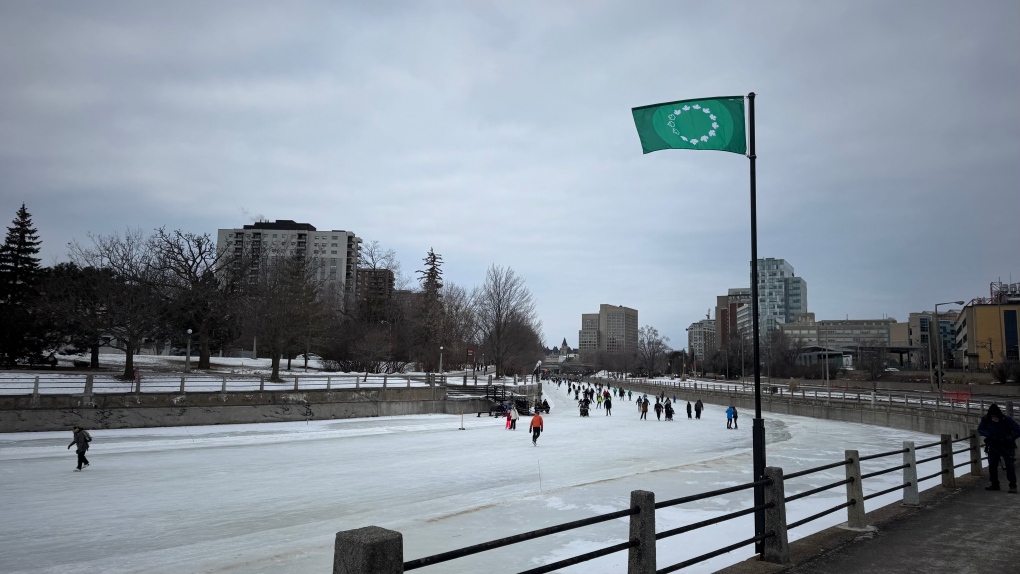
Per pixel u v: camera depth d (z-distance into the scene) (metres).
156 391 37.44
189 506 16.28
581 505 13.69
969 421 35.03
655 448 29.48
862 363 97.69
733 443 32.56
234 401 38.28
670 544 10.30
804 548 8.36
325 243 150.12
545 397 78.75
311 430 36.12
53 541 12.81
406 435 35.12
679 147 10.45
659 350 195.75
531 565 9.27
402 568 3.83
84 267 52.66
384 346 71.38
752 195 9.31
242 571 9.32
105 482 19.86
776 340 131.00
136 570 10.17
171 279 57.34
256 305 64.12
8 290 53.62
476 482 19.47
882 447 28.11
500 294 84.38
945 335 160.38
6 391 34.84
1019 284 101.56
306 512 15.42
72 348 59.47
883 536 9.04
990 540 8.81
